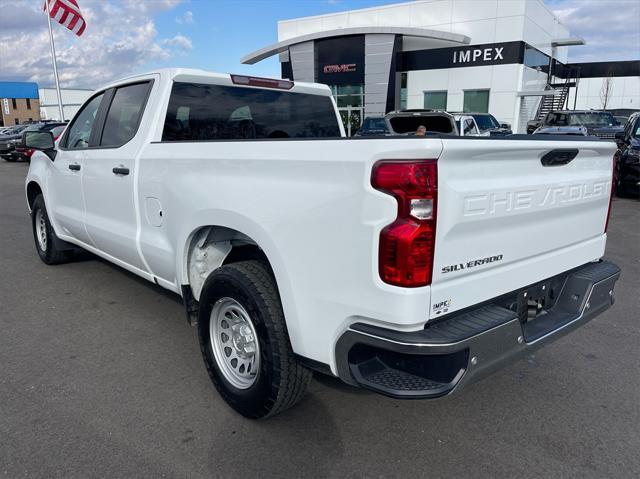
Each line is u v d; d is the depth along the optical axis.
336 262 2.31
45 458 2.68
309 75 28.45
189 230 3.19
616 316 4.74
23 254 6.86
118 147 4.08
